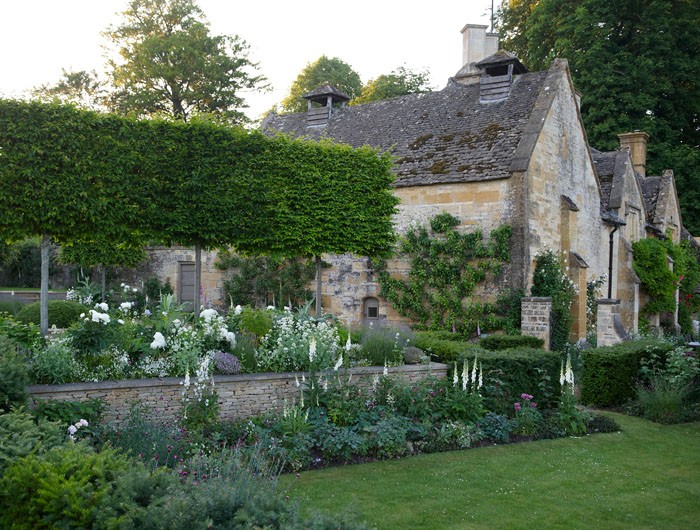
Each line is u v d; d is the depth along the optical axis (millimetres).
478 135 20203
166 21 35812
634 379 13781
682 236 33812
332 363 10945
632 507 7441
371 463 8930
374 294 20516
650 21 32750
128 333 10219
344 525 4602
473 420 10523
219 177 12602
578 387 15211
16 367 7027
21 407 6328
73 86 35719
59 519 4457
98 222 11195
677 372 13312
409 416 10234
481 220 18672
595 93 32969
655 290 27781
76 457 4941
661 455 9836
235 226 12828
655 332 28422
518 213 18062
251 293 22844
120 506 4484
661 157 33438
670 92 33281
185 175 12133
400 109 23750
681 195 34281
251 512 4613
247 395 9883
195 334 10383
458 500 7473
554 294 18656
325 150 14477
